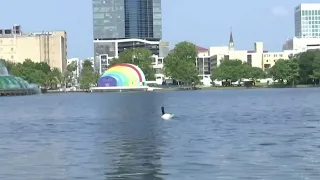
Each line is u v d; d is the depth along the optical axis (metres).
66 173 31.83
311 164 33.25
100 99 161.50
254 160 35.12
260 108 97.50
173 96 177.62
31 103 143.38
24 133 57.91
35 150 42.62
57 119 79.25
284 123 63.72
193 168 32.66
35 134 56.38
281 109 93.06
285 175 29.97
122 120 73.62
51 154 40.00
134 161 35.78
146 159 36.56
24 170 33.06
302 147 41.12
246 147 41.62
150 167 33.34
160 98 159.62
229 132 53.94
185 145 43.78
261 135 50.31
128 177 30.38
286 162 34.16
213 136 50.28
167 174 30.98
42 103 142.12
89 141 48.22
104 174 31.34
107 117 80.69
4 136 54.94
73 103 137.38
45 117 84.81
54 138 51.69
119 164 34.66
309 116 74.88
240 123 65.00
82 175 31.12
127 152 40.28
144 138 49.78
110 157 37.81
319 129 55.38
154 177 30.22
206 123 66.00
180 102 130.12
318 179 28.77
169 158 36.81
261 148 40.88
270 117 74.25
